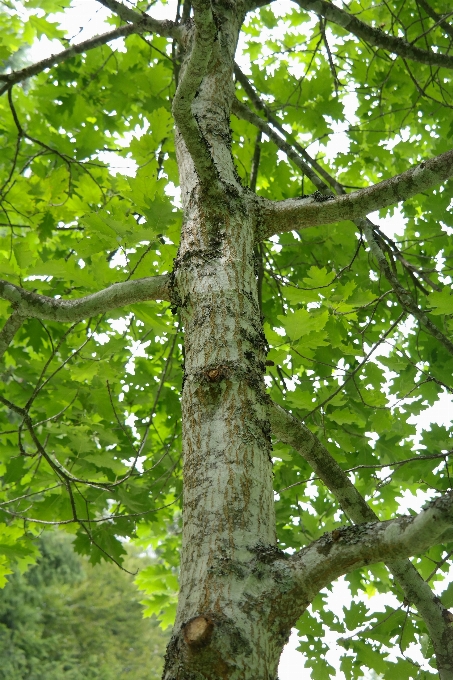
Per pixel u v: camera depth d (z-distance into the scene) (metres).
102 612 16.86
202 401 1.82
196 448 1.75
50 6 4.28
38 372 3.88
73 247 2.47
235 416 1.78
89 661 15.68
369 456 3.76
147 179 2.35
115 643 16.66
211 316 2.00
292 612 1.48
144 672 16.34
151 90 4.15
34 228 3.91
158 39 4.43
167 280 2.26
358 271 4.14
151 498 4.13
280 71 4.43
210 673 1.36
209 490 1.65
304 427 2.41
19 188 3.85
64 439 3.90
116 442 3.74
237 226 2.23
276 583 1.49
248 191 2.41
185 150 2.62
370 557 1.48
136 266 2.45
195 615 1.45
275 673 1.43
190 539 1.60
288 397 2.97
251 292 2.12
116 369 3.33
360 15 4.75
